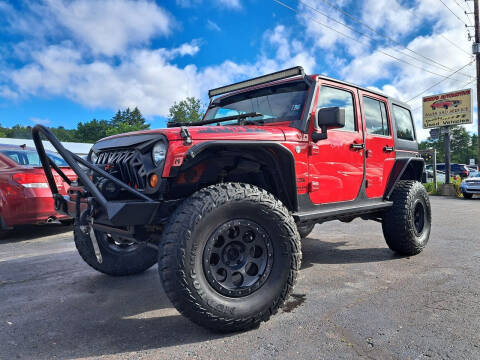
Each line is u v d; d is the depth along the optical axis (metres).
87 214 2.30
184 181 2.36
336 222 6.87
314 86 3.06
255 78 3.43
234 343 2.03
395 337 2.05
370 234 5.56
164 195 2.28
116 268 3.35
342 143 3.27
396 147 4.07
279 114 3.14
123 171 2.47
